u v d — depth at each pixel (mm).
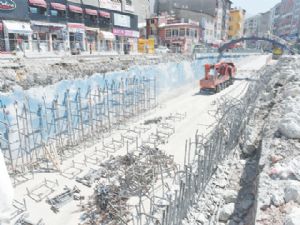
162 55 33719
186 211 8570
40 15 30234
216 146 10609
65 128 17516
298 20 84562
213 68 31234
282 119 10242
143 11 62750
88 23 36844
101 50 38344
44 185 12859
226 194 9305
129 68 23953
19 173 13812
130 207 10922
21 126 14570
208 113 24344
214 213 8805
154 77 27234
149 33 58531
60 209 11117
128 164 14453
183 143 17766
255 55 70062
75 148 17203
